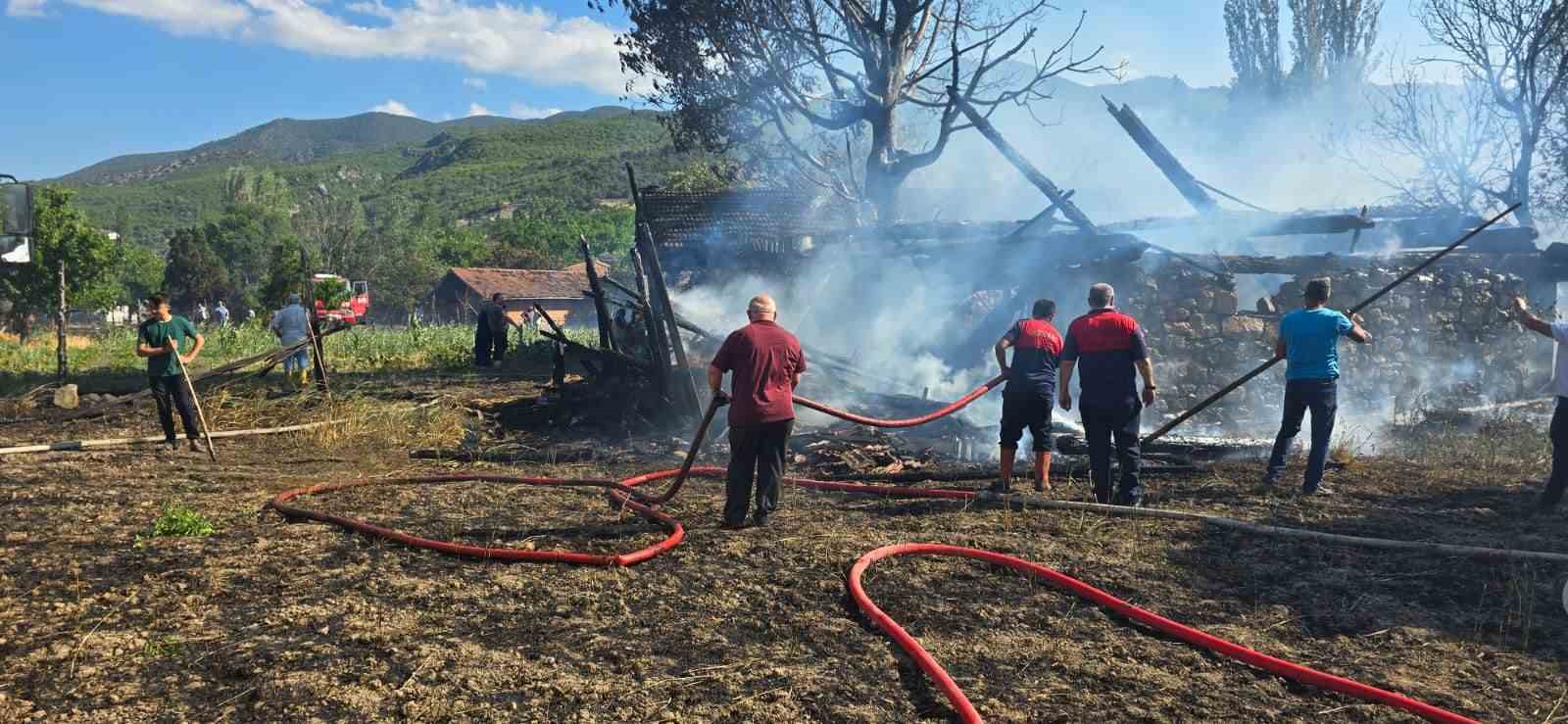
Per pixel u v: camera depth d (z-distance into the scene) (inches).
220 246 3806.6
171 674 152.9
